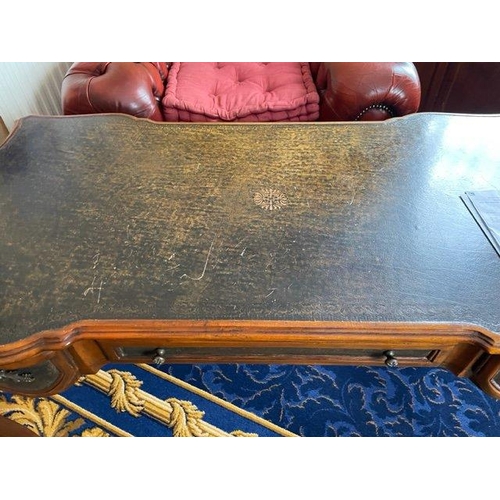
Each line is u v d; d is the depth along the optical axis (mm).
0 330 598
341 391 1004
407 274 667
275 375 1039
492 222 744
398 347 639
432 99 1698
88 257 698
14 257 699
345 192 816
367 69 1140
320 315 615
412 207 781
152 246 715
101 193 821
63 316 613
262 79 1387
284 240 724
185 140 956
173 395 1005
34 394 732
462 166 874
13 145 942
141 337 605
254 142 948
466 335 602
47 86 1585
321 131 977
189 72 1407
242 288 649
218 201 801
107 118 1022
